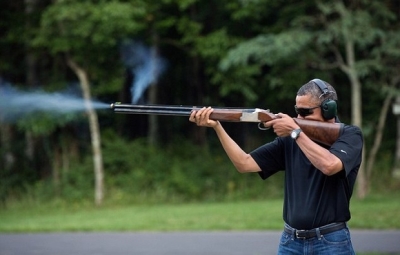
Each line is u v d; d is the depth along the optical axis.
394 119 36.69
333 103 7.68
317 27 31.45
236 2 32.44
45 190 33.47
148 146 35.47
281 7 33.88
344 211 7.62
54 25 30.14
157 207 29.66
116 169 34.25
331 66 30.80
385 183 33.59
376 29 29.20
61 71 33.75
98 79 32.00
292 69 32.06
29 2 33.12
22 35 32.22
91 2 29.55
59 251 17.36
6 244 18.80
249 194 33.12
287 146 7.95
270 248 17.14
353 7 30.16
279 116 7.67
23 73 35.69
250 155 8.05
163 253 16.61
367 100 36.91
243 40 32.62
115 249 17.45
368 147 35.75
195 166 34.28
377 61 29.64
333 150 7.40
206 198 33.03
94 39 29.31
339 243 7.57
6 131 35.38
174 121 37.91
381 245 17.06
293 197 7.77
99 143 33.81
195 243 18.19
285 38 29.16
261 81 35.78
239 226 21.28
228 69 32.22
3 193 33.81
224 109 7.78
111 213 27.36
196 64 36.75
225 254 16.27
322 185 7.63
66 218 26.23
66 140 34.88
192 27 32.56
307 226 7.61
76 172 33.66
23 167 35.16
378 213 22.92
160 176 33.69
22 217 28.58
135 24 29.38
